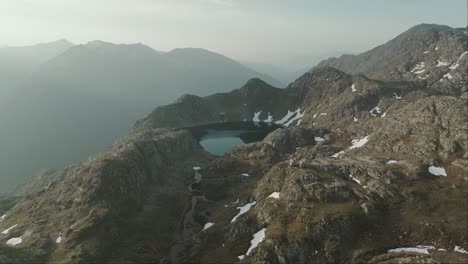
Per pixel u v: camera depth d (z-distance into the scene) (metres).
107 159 160.88
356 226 101.50
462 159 124.31
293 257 95.12
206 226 131.62
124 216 132.75
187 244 119.31
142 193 156.00
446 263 80.94
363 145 172.75
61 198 144.88
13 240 119.62
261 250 99.00
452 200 105.50
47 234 118.31
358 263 88.75
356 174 130.88
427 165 127.38
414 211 104.88
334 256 93.12
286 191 125.81
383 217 105.19
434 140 140.38
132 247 113.75
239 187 169.38
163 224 134.88
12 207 173.62
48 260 103.25
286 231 103.75
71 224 121.38
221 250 109.19
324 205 112.56
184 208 152.75
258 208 125.50
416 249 89.88
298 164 146.88
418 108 170.25
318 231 100.50
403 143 149.50
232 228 118.31
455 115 148.88
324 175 131.12
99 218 122.06
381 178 122.81
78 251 105.19
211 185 178.88
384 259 87.38
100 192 139.38
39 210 141.62
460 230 93.00
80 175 154.75
